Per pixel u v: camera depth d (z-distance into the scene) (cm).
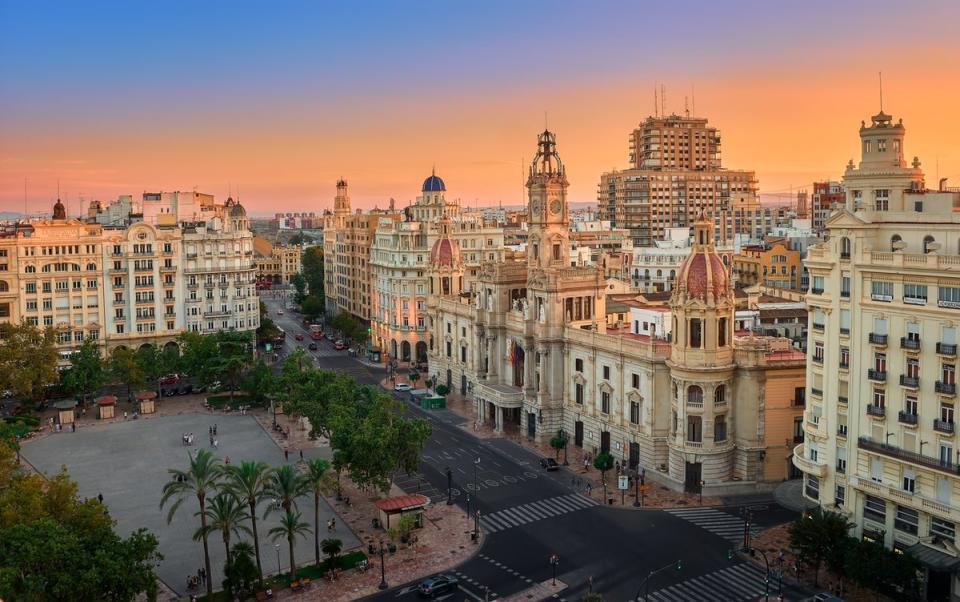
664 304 15912
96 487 12600
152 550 8619
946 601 8538
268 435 15362
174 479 12950
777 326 16662
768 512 11444
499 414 15488
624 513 11494
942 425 8619
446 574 9706
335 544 9762
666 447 12788
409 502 11025
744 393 12112
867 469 9375
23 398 16712
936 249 8750
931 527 8744
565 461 13725
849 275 9488
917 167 10194
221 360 17775
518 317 15675
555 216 15488
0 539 7881
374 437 10988
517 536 10769
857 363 9444
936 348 8631
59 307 19838
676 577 9531
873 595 9000
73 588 7725
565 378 14800
